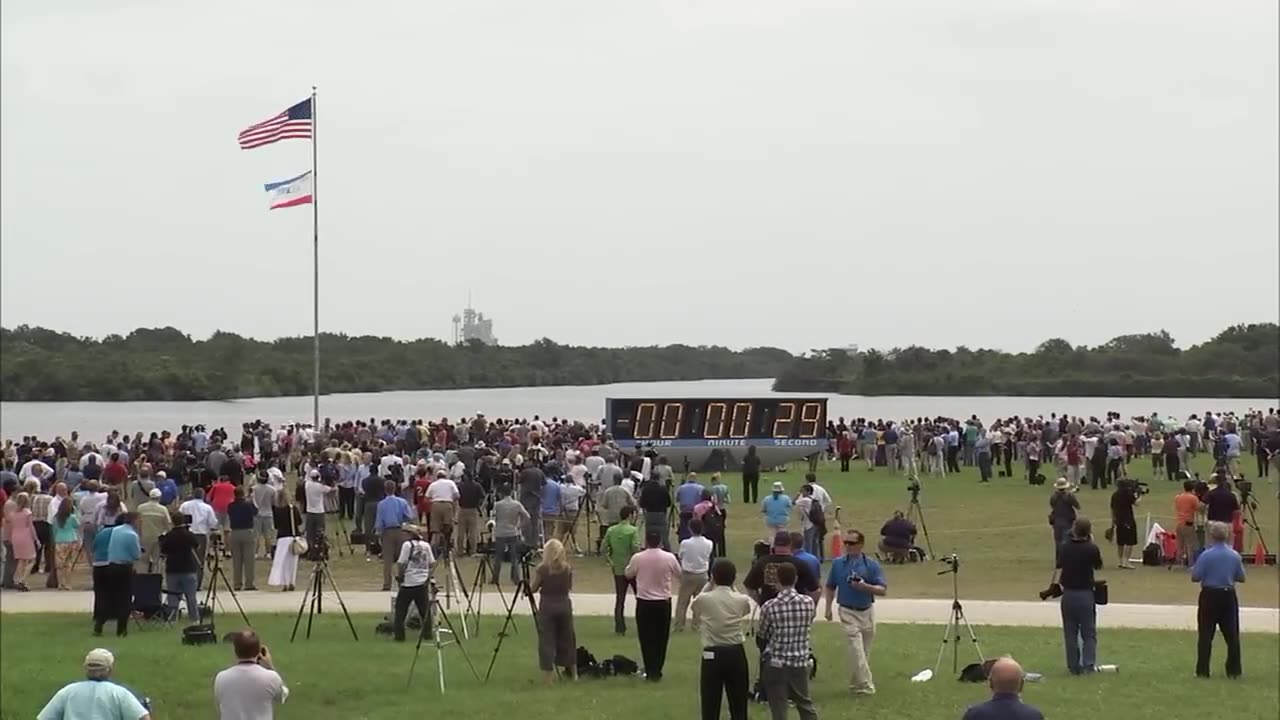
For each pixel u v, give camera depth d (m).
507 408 194.38
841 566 18.92
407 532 23.44
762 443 60.88
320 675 20.36
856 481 59.66
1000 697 10.78
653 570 19.77
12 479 33.00
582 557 36.44
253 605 28.05
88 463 40.44
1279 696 18.67
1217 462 56.00
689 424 60.31
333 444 51.38
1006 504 49.50
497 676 20.42
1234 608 19.89
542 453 42.56
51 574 30.91
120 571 24.11
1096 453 54.97
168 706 18.52
